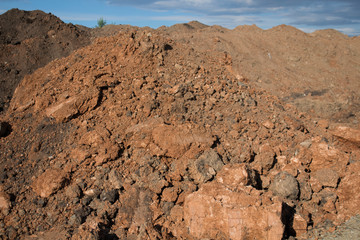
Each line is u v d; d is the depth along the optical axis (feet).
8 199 28.02
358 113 73.56
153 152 30.78
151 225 26.00
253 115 39.73
